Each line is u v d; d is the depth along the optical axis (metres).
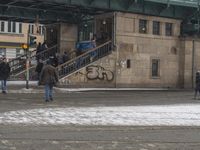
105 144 11.55
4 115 16.91
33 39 35.28
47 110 19.00
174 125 15.66
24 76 44.22
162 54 43.22
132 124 15.45
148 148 11.17
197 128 15.14
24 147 10.74
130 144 11.68
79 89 35.59
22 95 28.19
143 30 41.97
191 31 45.25
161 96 31.52
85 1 38.09
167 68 43.62
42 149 10.56
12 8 43.34
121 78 40.25
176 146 11.65
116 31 40.16
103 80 39.12
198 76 30.66
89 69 38.28
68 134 12.95
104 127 14.55
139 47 41.50
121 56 40.34
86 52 39.19
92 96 29.53
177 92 37.31
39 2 38.09
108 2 39.41
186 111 20.41
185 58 44.41
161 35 43.09
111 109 20.12
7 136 12.27
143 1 41.03
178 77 44.50
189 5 42.59
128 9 40.44
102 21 42.03
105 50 39.91
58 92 32.78
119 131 13.86
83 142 11.74
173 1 41.56
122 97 29.34
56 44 47.47
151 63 42.38
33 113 17.75
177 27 44.44
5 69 29.48
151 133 13.72
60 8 41.59
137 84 41.34
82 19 46.88
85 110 19.36
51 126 14.38
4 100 24.08
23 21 47.97
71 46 47.09
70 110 19.19
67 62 37.53
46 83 23.89
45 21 47.28
